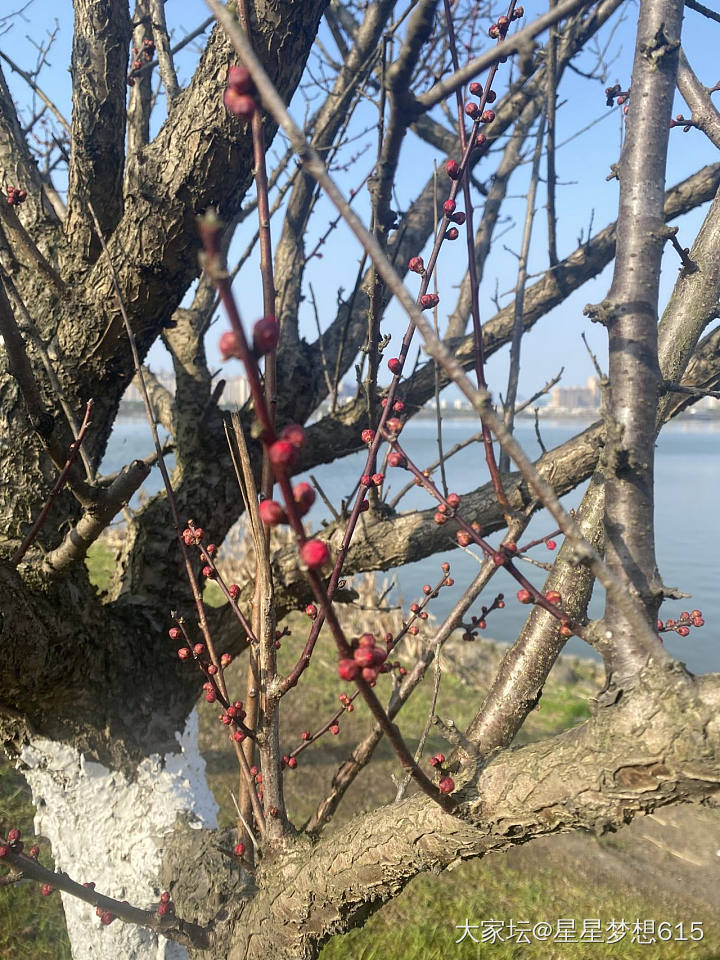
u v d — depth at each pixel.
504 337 3.49
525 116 4.09
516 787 1.32
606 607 1.30
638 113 1.50
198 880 2.48
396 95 1.11
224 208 2.48
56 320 2.74
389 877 1.60
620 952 4.91
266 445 0.75
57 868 2.87
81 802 2.76
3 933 4.40
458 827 1.43
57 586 2.49
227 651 3.04
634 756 1.16
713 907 5.54
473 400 0.91
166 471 1.88
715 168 3.23
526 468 0.96
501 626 15.27
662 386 1.43
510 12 1.53
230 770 6.89
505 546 1.42
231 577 11.30
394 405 1.62
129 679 2.80
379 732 2.02
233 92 0.77
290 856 1.85
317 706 8.57
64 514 2.67
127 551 3.23
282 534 7.47
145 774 2.80
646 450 1.37
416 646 10.52
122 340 2.69
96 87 2.56
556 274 3.45
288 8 2.10
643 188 1.47
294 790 6.79
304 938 1.82
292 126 0.74
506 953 4.82
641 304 1.44
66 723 2.67
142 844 2.72
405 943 4.89
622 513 1.35
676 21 1.48
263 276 1.42
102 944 2.75
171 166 2.38
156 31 3.20
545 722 9.20
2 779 6.09
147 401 1.88
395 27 1.56
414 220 3.84
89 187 2.70
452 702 9.24
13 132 3.19
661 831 6.81
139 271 2.53
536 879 5.85
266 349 0.70
